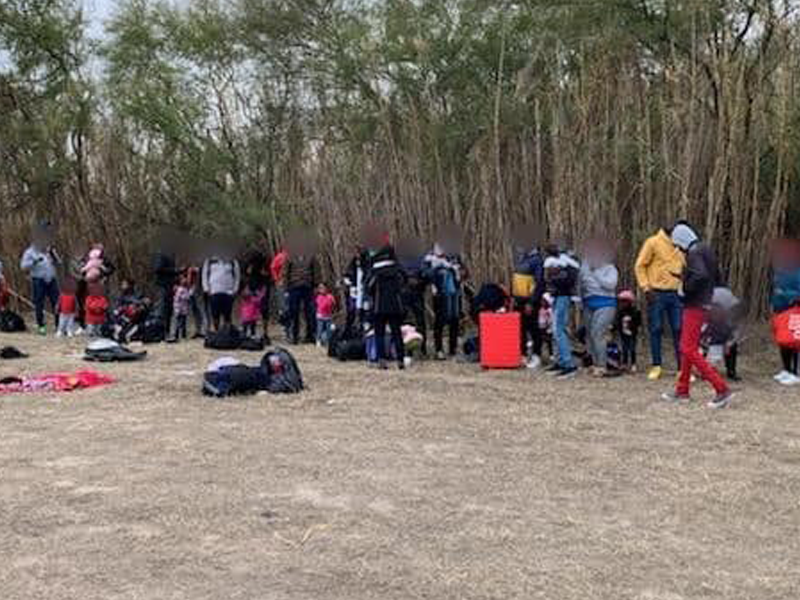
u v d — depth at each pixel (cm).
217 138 2189
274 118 2166
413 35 2014
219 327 1728
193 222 2106
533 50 1880
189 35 2219
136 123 2253
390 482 760
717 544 624
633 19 1642
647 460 838
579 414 1042
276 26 2188
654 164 1558
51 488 741
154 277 1955
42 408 1077
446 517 673
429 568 575
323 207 1869
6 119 2322
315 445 884
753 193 1542
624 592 539
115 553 601
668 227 1457
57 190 2294
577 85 1694
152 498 713
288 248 1775
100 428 963
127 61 2258
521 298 1416
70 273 1922
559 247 1405
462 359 1466
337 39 2111
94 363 1441
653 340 1300
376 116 1991
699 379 1266
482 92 1948
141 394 1162
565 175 1599
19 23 2298
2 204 2297
